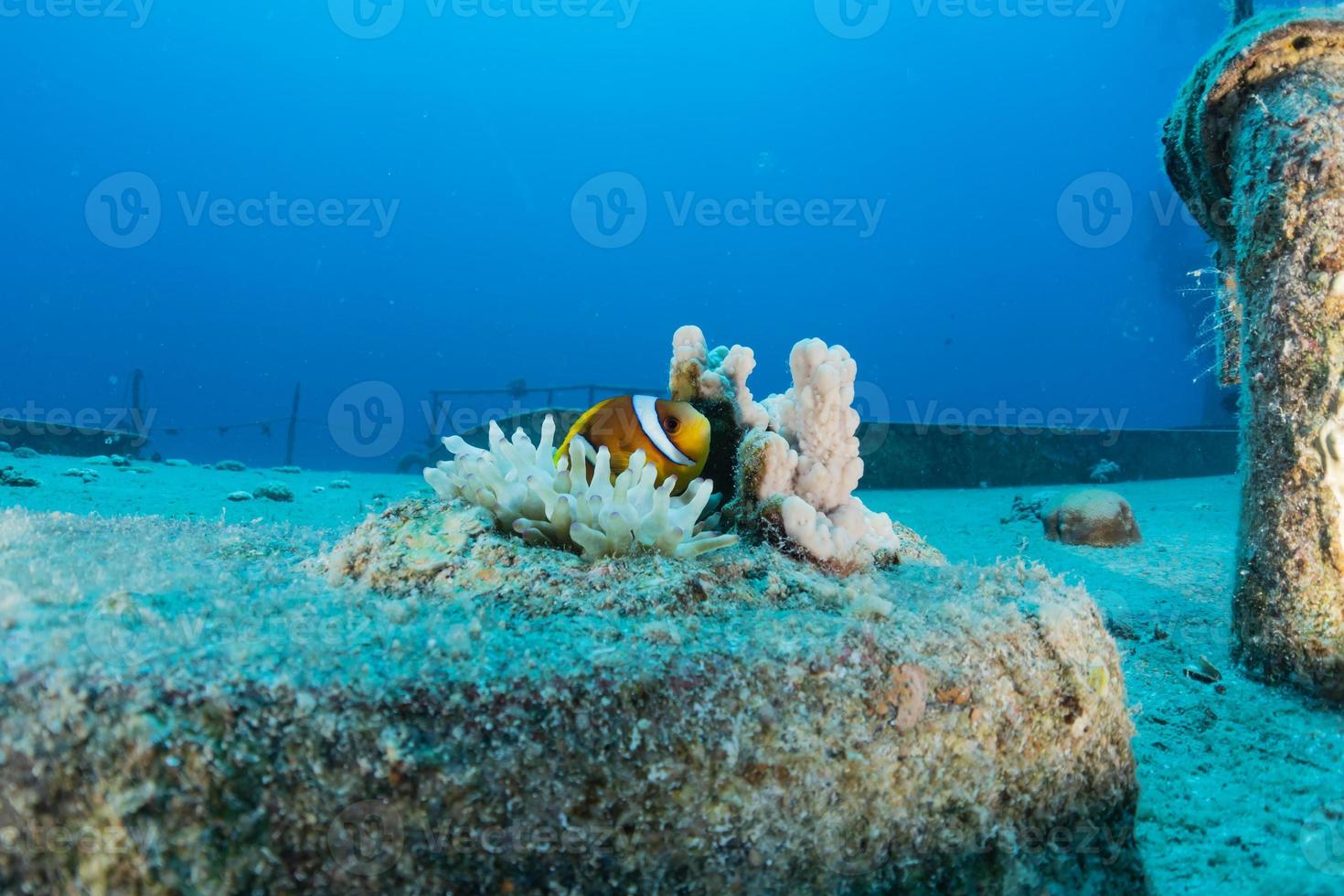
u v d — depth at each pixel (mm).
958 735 407
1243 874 453
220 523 697
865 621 423
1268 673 632
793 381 551
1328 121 577
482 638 388
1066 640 452
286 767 334
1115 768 459
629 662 373
